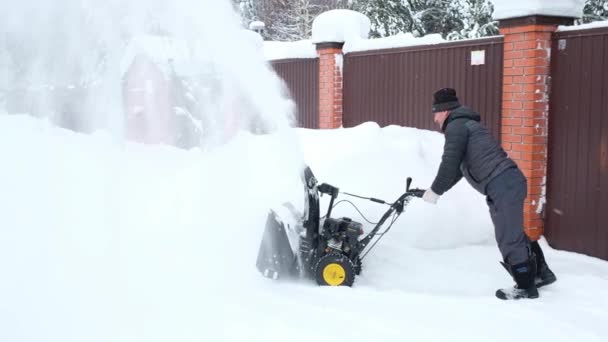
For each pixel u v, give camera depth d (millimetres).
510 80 5402
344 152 6258
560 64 5160
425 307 3699
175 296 3734
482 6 13156
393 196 5641
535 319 3521
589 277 4457
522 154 5348
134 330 3209
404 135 6641
